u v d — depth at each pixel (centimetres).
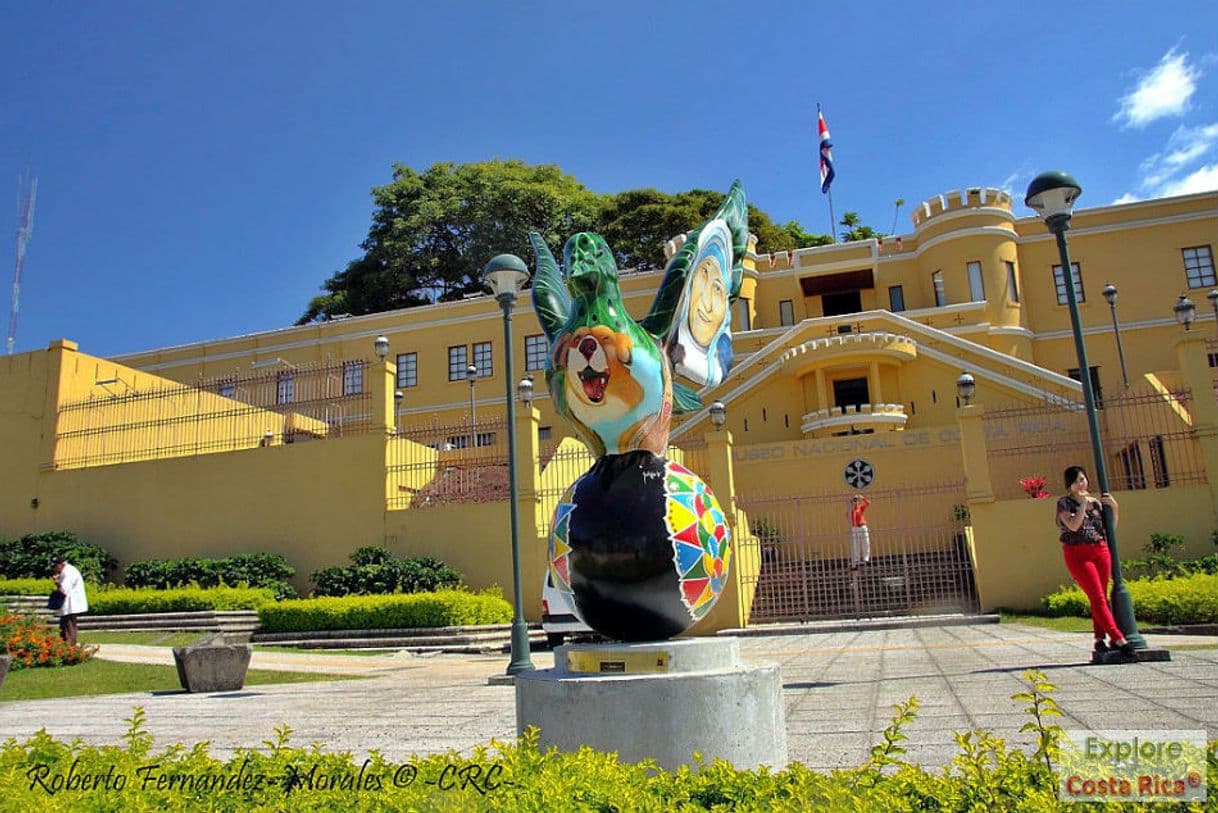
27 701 1095
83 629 1897
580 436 587
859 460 2527
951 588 1989
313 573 2139
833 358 2936
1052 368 3406
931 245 3541
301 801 388
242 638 1245
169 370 4134
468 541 2062
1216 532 1736
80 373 2680
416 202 4759
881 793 345
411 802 377
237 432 2684
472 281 4766
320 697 1059
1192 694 712
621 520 533
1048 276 3481
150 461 2456
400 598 1784
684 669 506
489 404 3731
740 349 3366
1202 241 3378
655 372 562
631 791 365
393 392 2275
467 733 754
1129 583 1471
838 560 2359
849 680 958
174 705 1014
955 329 3256
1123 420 2114
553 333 609
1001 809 332
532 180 4962
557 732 484
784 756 502
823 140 4059
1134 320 3372
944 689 838
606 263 569
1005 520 1819
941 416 2898
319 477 2255
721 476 1928
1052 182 1036
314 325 3997
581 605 554
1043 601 1705
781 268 3769
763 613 1967
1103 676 845
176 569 2159
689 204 4612
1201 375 1803
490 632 1745
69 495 2522
